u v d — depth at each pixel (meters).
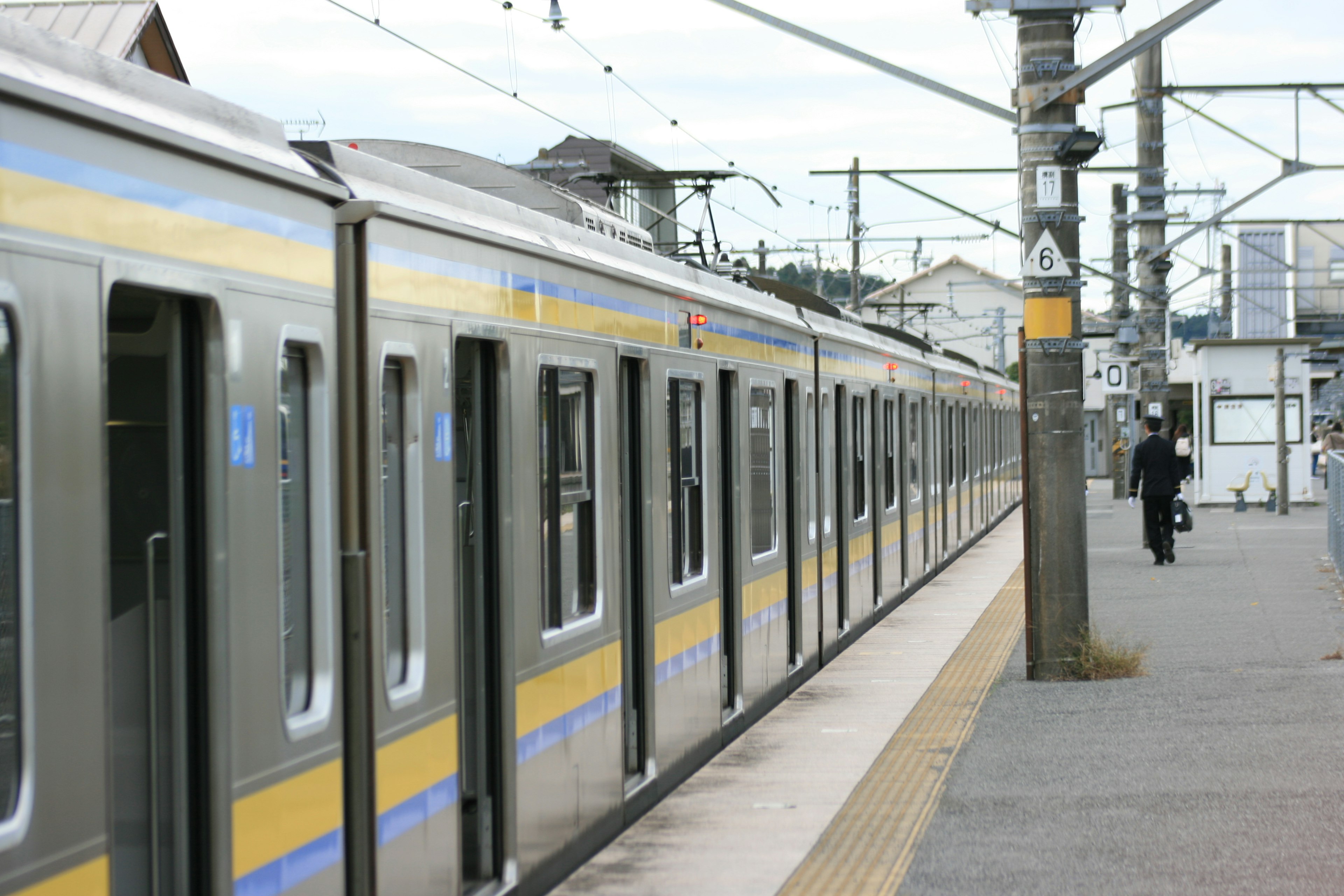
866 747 11.00
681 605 9.93
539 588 7.25
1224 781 9.36
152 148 4.20
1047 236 13.47
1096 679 13.43
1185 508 29.34
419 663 5.80
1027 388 13.62
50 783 3.64
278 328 4.86
